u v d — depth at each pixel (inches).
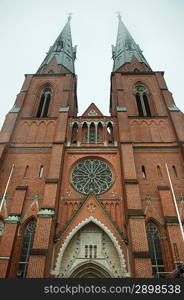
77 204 974.4
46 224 810.8
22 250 841.5
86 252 852.0
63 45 2009.1
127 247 829.8
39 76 1583.4
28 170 1070.4
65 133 1182.3
